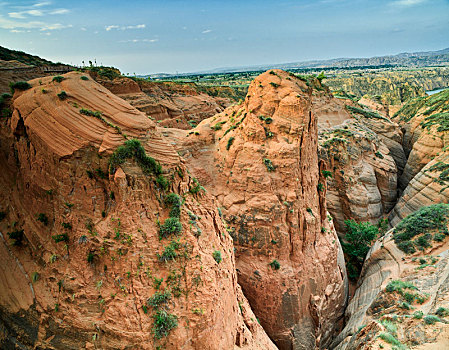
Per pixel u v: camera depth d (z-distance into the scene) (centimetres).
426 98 8894
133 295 1108
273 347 1961
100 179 1170
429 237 2962
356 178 4794
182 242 1237
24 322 1095
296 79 2931
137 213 1180
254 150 2720
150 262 1157
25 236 1241
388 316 1862
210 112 7656
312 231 2711
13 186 1344
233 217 2675
